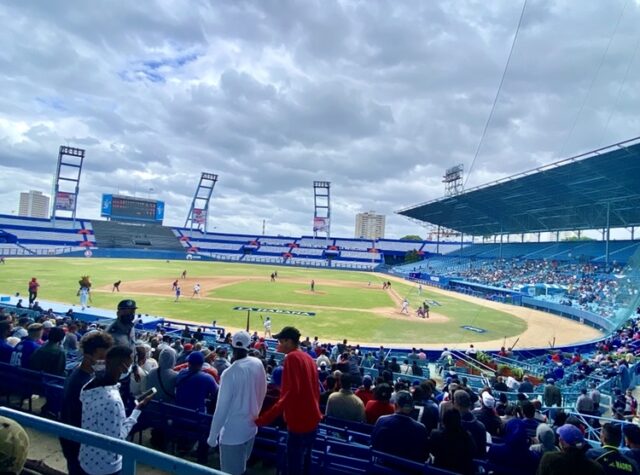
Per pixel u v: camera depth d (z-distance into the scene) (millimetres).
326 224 130250
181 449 6270
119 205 120938
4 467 2182
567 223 68500
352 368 11203
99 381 3746
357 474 5215
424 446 4992
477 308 43031
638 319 27219
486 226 87500
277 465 5500
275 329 26594
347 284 62531
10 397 7887
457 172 92188
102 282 44438
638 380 17359
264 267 95562
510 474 5266
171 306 32281
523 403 7070
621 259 56406
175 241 118250
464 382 13344
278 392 6379
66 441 3938
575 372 17969
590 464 3656
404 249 123062
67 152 105438
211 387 6234
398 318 33469
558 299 44031
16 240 90688
